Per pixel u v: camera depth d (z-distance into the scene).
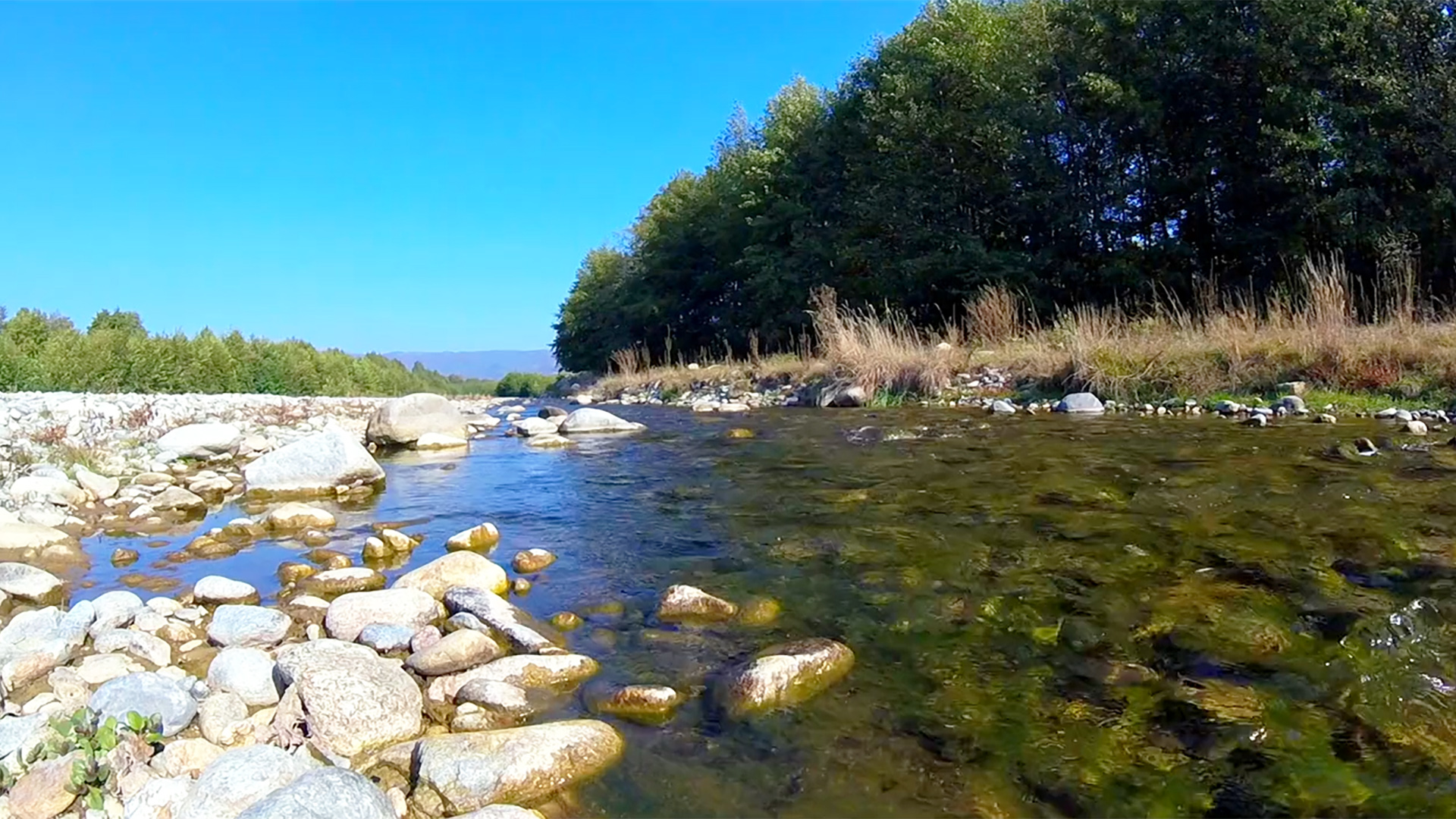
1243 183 15.02
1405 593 2.82
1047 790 1.92
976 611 3.01
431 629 3.02
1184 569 3.23
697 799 1.98
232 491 6.54
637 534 4.49
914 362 11.78
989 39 19.42
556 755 2.11
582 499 5.59
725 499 5.26
